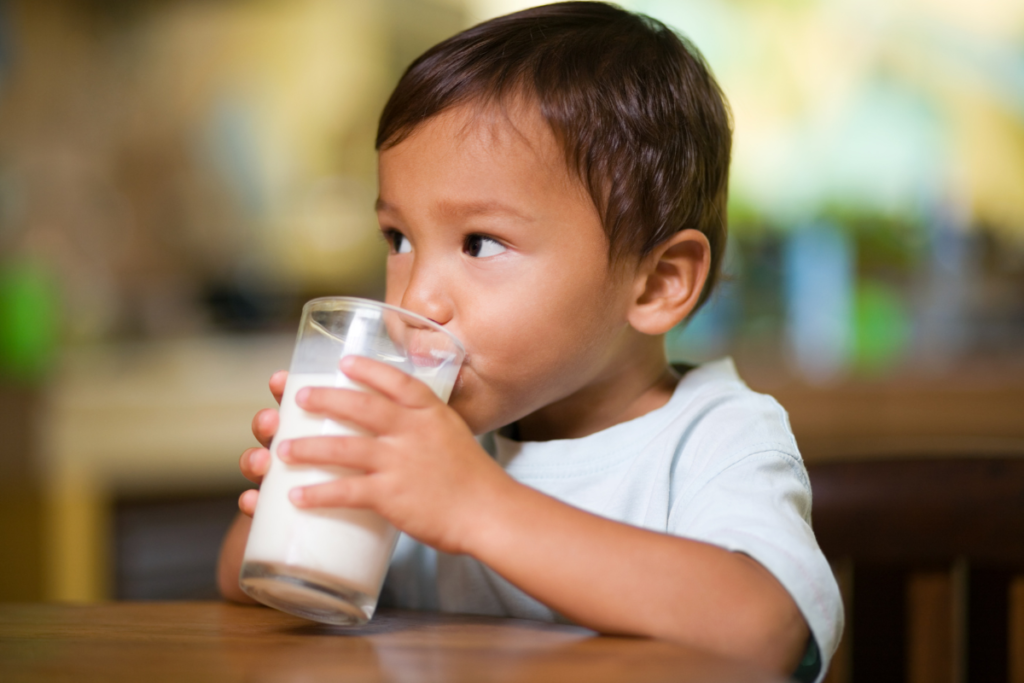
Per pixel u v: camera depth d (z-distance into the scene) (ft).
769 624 1.94
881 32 9.48
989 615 2.95
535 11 2.87
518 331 2.46
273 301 10.96
